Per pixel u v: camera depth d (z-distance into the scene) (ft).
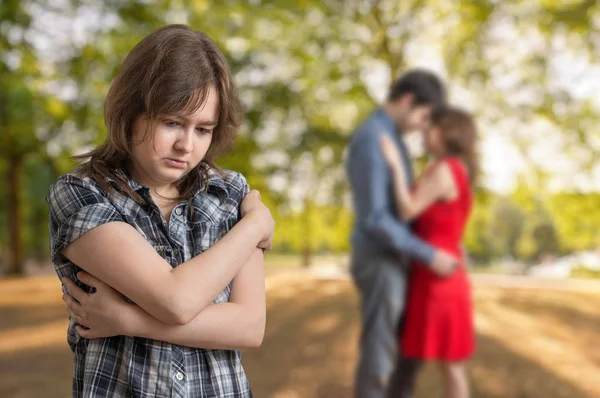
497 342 16.85
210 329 3.76
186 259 3.88
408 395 9.73
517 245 50.39
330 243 47.93
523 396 12.46
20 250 39.83
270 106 29.78
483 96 28.22
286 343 16.79
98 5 28.81
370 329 9.25
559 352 15.85
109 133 3.70
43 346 17.13
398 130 9.89
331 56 28.86
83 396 3.70
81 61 29.89
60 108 33.04
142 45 3.63
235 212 4.11
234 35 25.90
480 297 23.49
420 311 9.20
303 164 32.32
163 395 3.68
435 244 9.14
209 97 3.62
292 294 25.31
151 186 3.93
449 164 9.29
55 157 39.14
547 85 28.32
